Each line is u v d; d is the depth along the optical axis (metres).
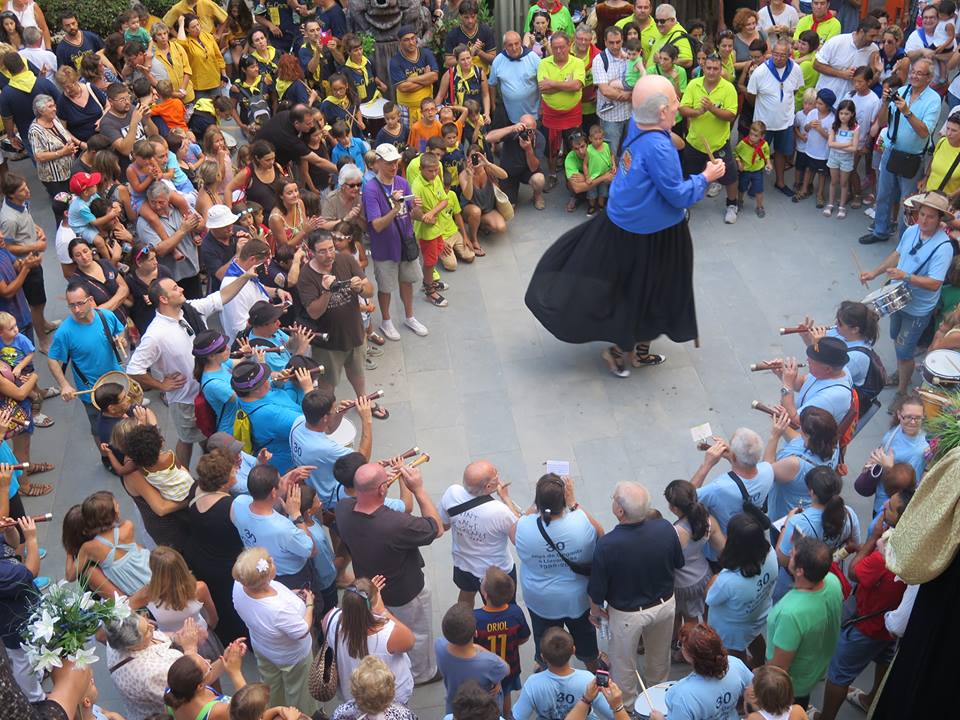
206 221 8.44
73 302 7.42
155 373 7.38
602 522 7.52
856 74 10.64
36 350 9.27
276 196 9.30
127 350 7.89
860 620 5.60
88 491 7.93
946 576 4.30
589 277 8.50
